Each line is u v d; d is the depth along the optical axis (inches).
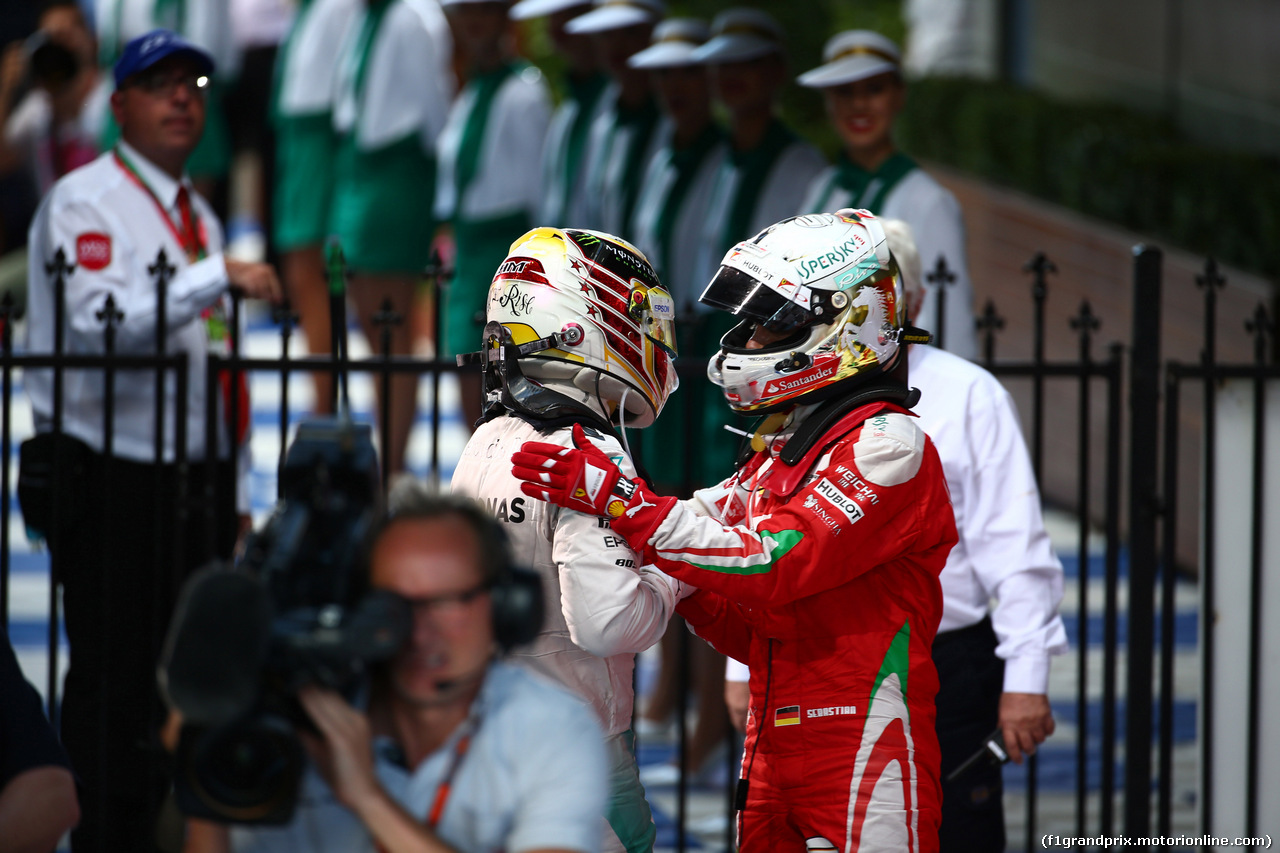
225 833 276.1
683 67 867.4
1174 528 596.4
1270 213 1273.4
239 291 584.7
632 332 389.1
